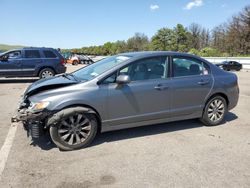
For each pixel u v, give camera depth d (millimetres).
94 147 4848
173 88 5449
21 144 4945
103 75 4902
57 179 3744
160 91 5309
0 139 5219
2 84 13750
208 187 3588
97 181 3709
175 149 4797
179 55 5688
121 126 5094
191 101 5730
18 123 6230
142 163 4246
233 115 7199
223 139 5320
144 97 5164
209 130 5852
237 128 6031
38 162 4234
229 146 4969
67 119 4625
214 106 6090
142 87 5137
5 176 3803
